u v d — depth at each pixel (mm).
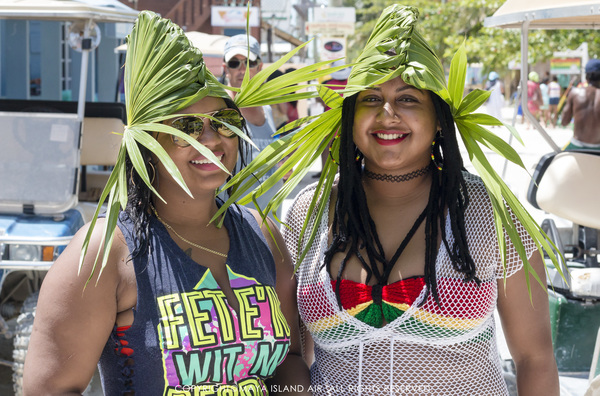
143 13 1848
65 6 4316
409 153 1986
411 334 1962
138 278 1795
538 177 4043
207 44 8719
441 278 1954
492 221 2004
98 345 1785
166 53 1805
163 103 1797
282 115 8883
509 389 2959
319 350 2139
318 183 2189
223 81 4961
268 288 1942
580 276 4031
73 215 4270
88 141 5379
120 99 6906
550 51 20594
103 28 7406
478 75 24469
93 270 1648
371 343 1988
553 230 4105
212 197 1976
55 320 1754
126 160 1866
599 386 2650
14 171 4188
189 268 1842
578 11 3539
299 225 2236
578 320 4094
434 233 1977
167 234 1869
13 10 4281
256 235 2047
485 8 24547
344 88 1994
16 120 4191
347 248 2064
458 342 1968
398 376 1981
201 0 15016
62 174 4188
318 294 2057
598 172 3879
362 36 29281
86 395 3852
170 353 1763
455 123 2111
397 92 1967
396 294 1962
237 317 1843
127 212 1865
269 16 16500
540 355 2062
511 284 2004
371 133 1997
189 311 1789
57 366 1748
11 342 4457
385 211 2080
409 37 1961
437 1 26562
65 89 9469
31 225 4059
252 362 1847
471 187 2062
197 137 1828
